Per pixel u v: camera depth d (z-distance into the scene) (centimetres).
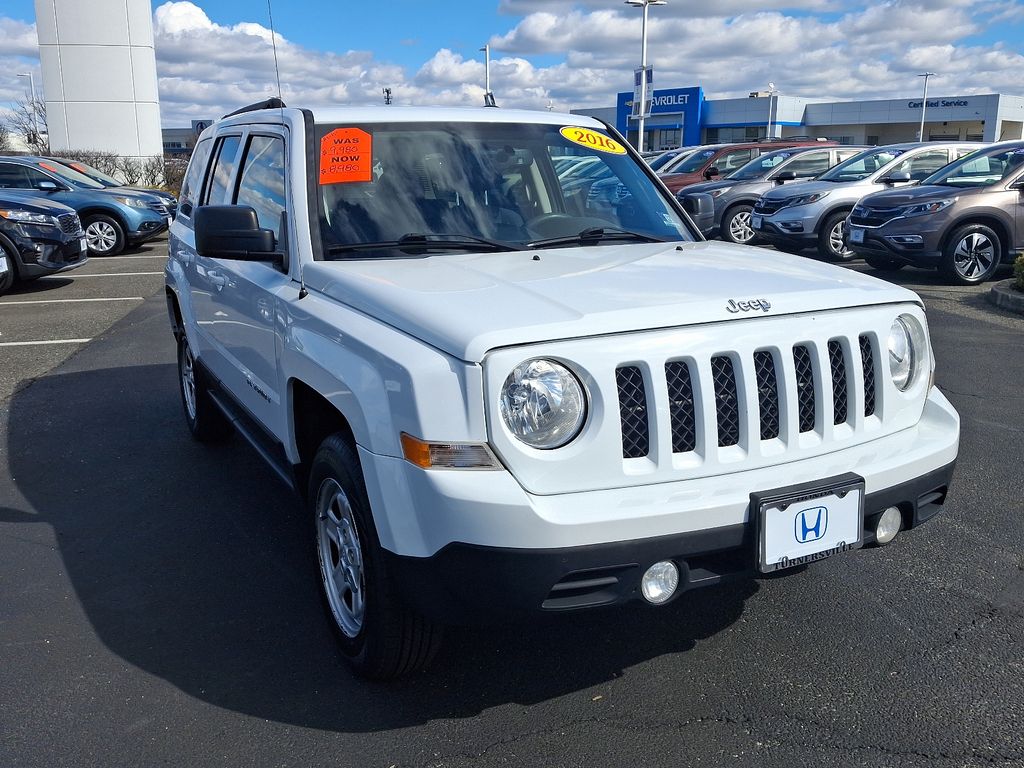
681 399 267
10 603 369
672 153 2177
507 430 248
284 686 310
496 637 339
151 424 620
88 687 309
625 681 310
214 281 458
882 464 290
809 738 277
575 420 254
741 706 295
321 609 361
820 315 289
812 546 274
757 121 5831
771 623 346
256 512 465
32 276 1180
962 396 648
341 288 313
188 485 503
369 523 278
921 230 1138
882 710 291
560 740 279
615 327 257
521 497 244
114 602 370
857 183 1380
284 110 402
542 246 367
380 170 375
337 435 305
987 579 379
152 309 1077
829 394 288
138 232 1644
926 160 1399
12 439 588
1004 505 455
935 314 959
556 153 417
